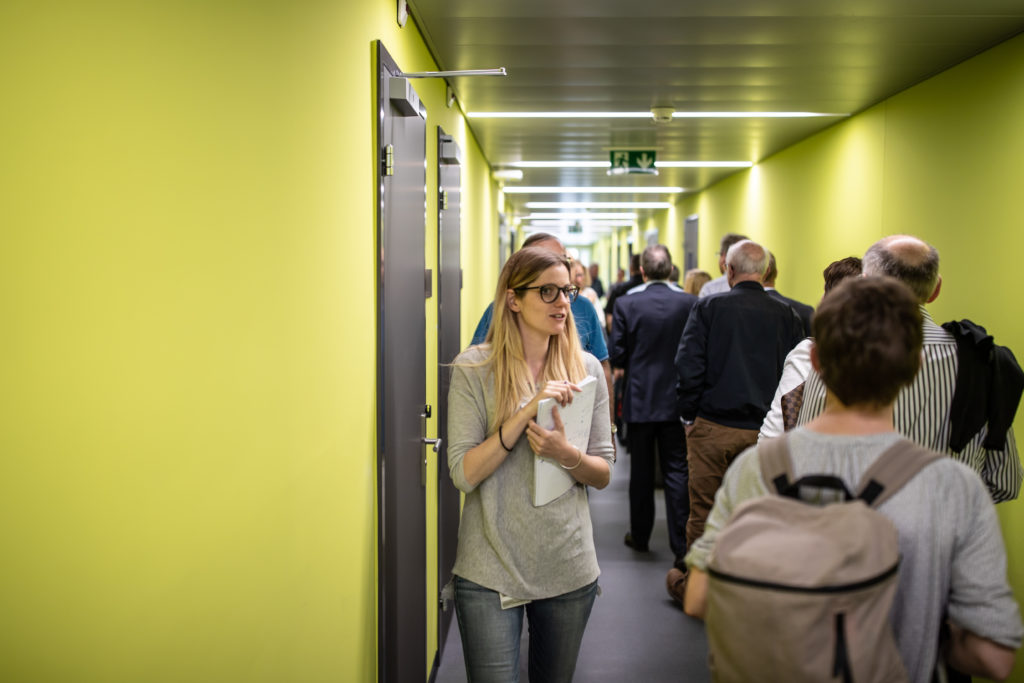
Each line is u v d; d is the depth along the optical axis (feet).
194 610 4.09
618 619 13.33
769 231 25.57
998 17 10.80
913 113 15.08
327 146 6.04
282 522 5.15
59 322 3.23
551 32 11.42
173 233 3.86
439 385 12.48
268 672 4.96
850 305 4.16
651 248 16.05
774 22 11.11
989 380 6.51
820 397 6.74
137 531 3.64
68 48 3.23
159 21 3.75
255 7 4.69
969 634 3.98
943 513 3.96
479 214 21.75
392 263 8.22
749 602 3.73
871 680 3.65
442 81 13.44
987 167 12.43
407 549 9.04
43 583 3.20
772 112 17.84
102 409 3.43
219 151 4.27
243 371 4.55
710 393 12.59
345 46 6.52
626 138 21.21
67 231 3.25
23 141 3.06
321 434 5.92
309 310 5.63
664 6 10.31
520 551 6.68
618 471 24.29
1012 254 11.71
